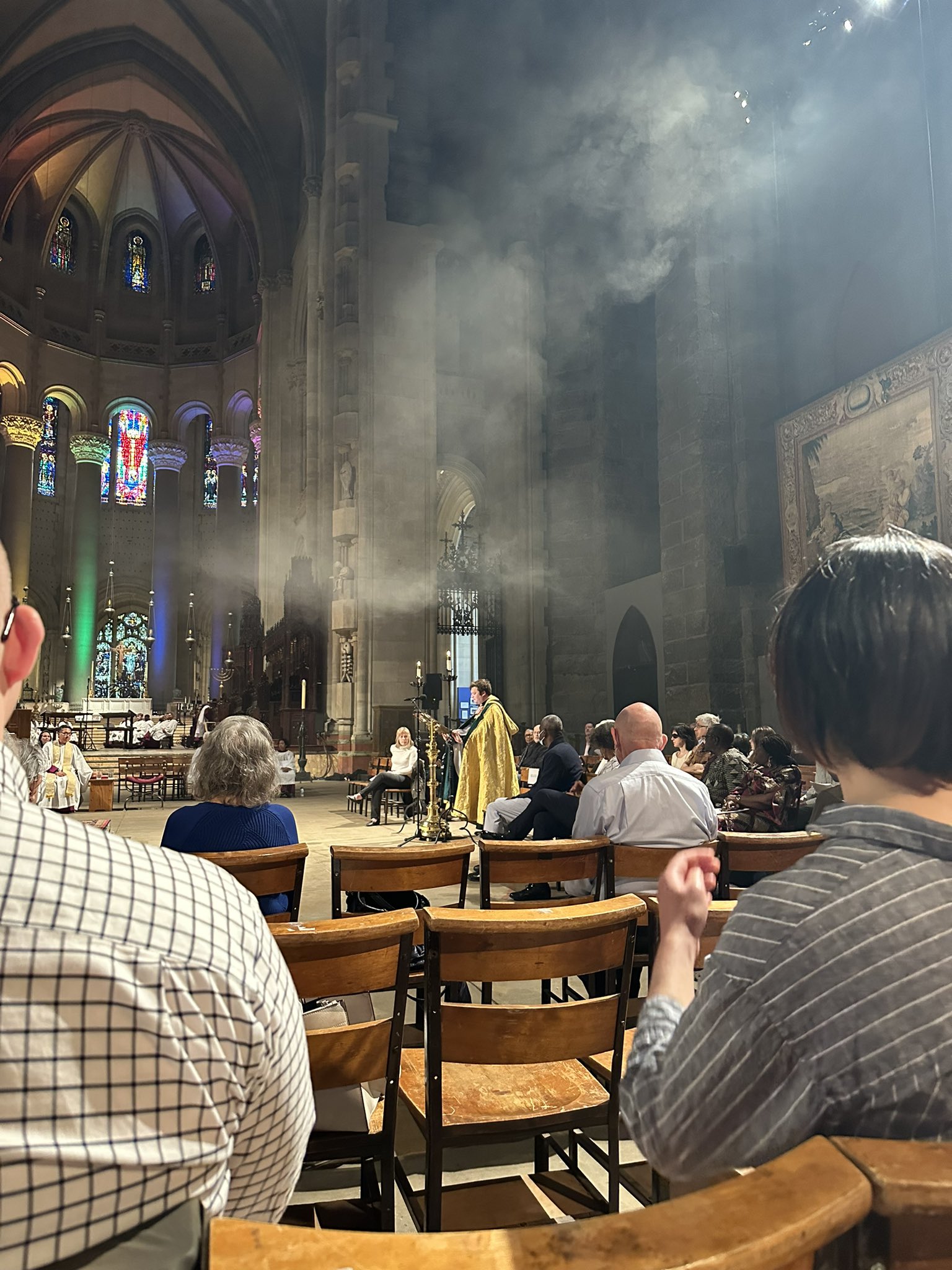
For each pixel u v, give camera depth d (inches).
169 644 1619.1
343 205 927.0
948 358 500.7
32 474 1503.4
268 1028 30.1
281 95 1264.8
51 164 1512.1
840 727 36.8
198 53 1259.8
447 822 430.3
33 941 24.9
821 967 30.2
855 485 573.9
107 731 1127.0
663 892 42.4
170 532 1643.7
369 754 838.5
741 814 207.5
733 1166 33.5
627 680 840.3
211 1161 27.7
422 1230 88.4
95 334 1615.4
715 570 658.8
